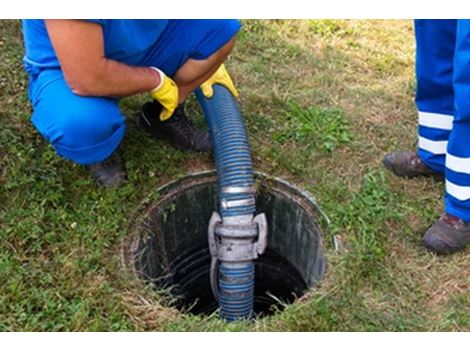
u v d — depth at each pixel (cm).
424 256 173
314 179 192
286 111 215
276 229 197
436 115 177
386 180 193
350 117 216
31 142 191
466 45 137
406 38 259
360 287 163
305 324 151
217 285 184
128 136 198
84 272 162
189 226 198
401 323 156
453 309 159
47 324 150
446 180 167
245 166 177
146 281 168
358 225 175
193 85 182
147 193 184
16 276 158
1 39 234
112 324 151
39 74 164
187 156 197
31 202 176
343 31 258
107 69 151
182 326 151
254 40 249
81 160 170
